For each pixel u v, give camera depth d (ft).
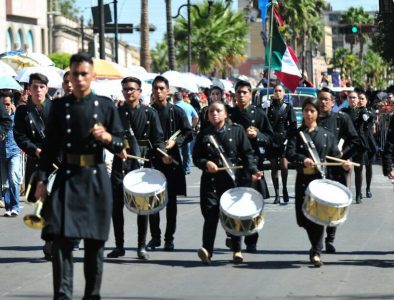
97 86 104.37
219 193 48.60
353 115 78.13
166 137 55.06
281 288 42.86
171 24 228.84
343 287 43.09
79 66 36.01
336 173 52.80
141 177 49.39
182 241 57.57
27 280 45.29
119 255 51.37
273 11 86.22
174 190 53.72
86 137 36.06
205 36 312.91
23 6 237.66
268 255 51.93
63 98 36.63
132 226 64.69
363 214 70.44
